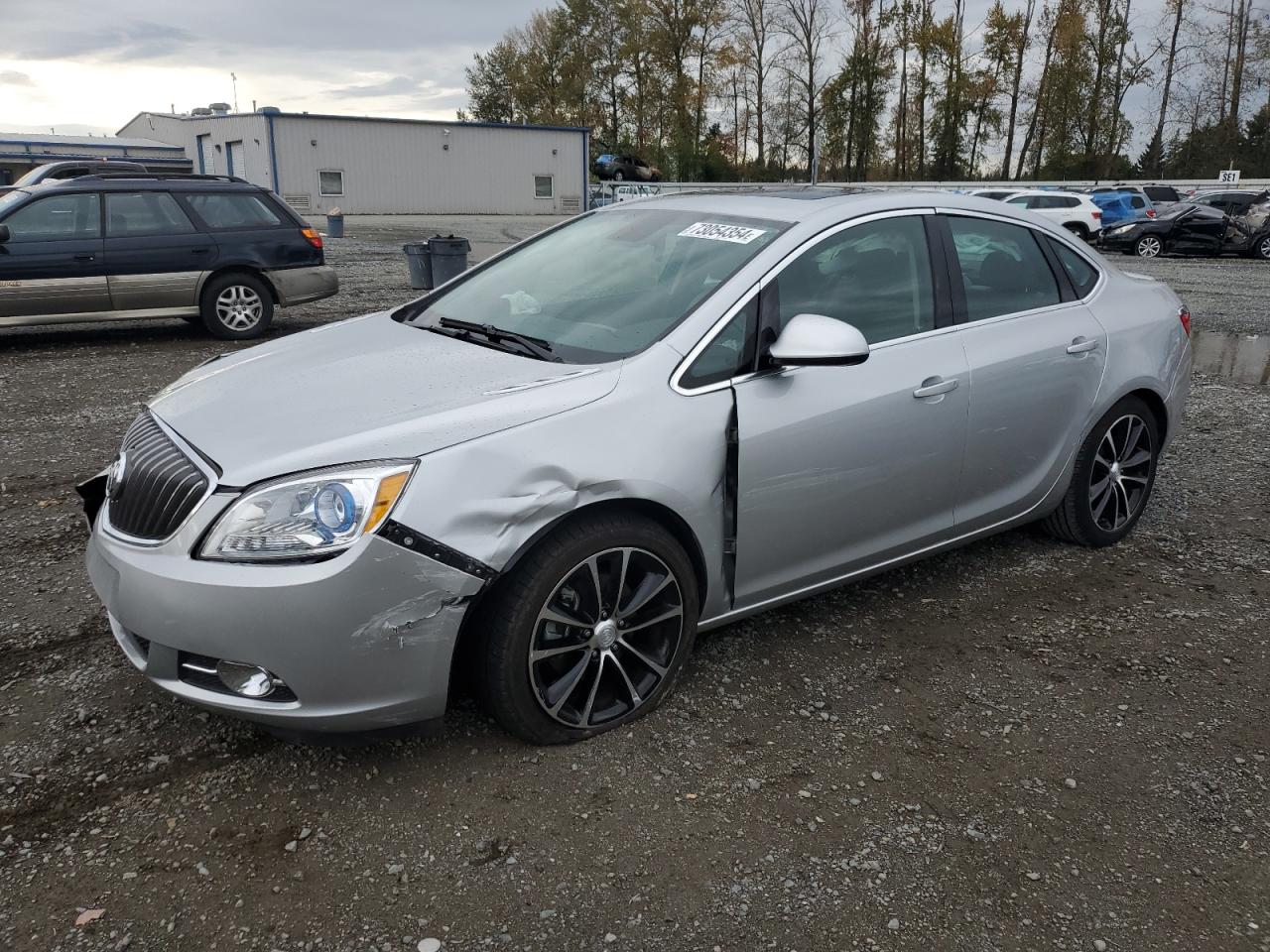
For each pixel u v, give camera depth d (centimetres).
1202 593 401
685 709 306
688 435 284
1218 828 258
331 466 243
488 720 296
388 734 259
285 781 266
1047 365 383
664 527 293
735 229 342
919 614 377
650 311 313
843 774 276
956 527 375
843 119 5869
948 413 350
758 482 301
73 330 1045
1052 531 443
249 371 318
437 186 4000
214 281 973
